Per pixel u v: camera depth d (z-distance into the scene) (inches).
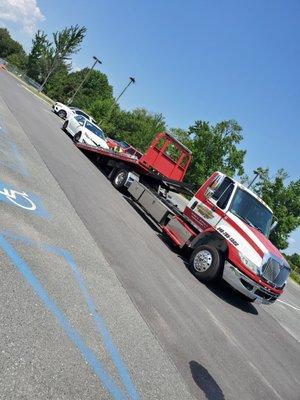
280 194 1729.8
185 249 452.1
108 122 2253.9
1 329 152.9
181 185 589.6
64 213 328.5
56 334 169.8
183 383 197.5
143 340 211.6
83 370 159.5
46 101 1777.8
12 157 411.2
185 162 619.2
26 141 539.8
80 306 203.2
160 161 600.7
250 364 273.1
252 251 379.6
